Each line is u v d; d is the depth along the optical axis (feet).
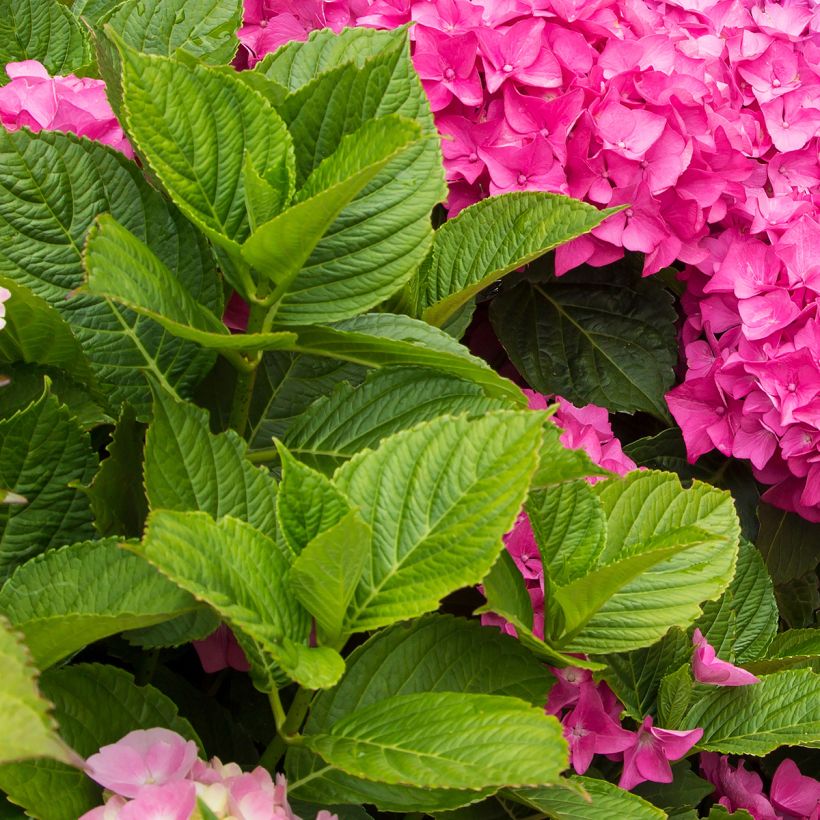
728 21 5.10
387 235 3.61
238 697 3.96
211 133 3.56
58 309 3.71
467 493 3.44
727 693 4.03
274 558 3.43
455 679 3.69
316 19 4.73
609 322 4.67
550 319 4.66
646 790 4.05
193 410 3.57
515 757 3.34
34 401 3.65
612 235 4.52
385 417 3.75
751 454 4.54
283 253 3.53
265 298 3.63
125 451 3.63
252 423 3.88
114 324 3.74
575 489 3.76
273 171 3.57
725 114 4.75
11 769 3.39
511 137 4.50
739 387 4.52
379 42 3.92
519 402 3.73
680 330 4.82
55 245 3.70
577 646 3.79
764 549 4.65
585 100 4.53
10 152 3.66
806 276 4.53
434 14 4.53
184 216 3.74
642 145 4.51
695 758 4.41
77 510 3.64
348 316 3.63
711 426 4.57
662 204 4.58
